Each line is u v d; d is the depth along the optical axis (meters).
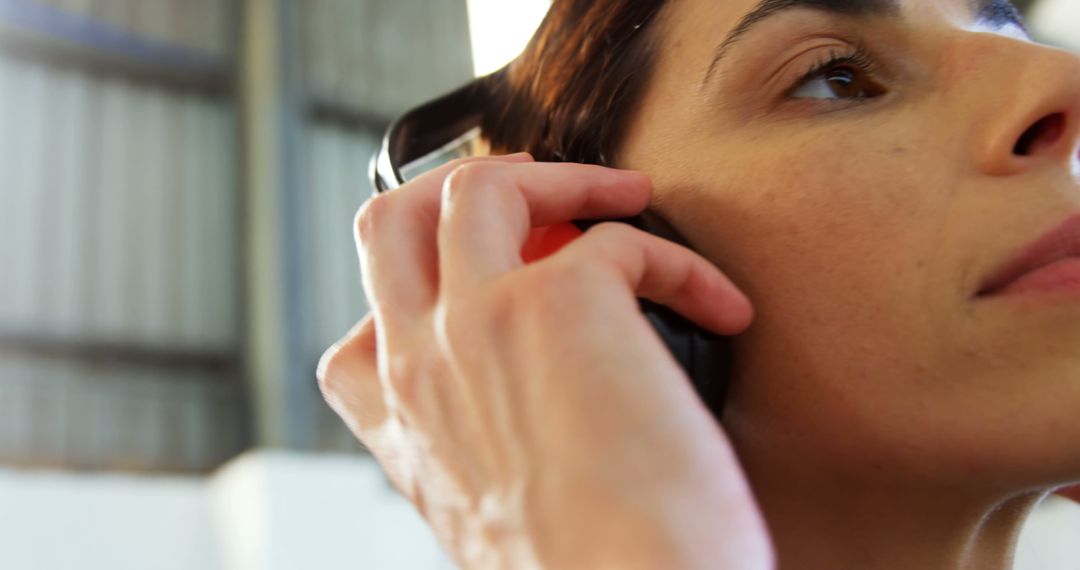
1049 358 0.38
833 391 0.42
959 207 0.41
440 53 6.16
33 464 4.62
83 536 4.30
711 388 0.44
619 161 0.54
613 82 0.55
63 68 5.18
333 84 5.77
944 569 0.44
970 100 0.44
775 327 0.44
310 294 5.35
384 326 0.40
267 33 5.60
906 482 0.42
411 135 0.67
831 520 0.45
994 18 0.51
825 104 0.47
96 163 5.13
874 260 0.42
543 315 0.34
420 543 4.71
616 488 0.30
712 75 0.50
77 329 4.89
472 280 0.38
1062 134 0.42
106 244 5.05
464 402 0.36
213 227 5.32
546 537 0.31
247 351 5.23
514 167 0.44
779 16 0.49
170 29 5.48
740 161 0.47
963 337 0.39
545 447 0.32
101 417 4.84
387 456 0.44
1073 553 2.57
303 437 5.05
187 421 5.02
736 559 0.29
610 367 0.32
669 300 0.43
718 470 0.30
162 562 4.48
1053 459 0.38
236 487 4.55
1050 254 0.39
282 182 5.39
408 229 0.43
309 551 4.43
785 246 0.44
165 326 5.09
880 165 0.43
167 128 5.36
